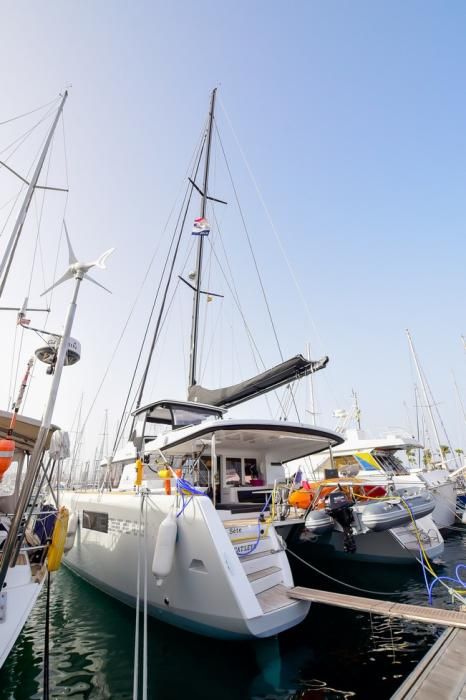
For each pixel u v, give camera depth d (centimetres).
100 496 639
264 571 467
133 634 509
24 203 851
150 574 482
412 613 386
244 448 735
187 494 454
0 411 543
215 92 1423
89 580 691
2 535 501
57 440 421
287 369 697
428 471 1297
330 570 790
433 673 307
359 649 455
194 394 900
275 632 408
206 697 367
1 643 343
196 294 1155
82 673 414
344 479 630
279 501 625
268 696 366
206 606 415
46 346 514
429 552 725
